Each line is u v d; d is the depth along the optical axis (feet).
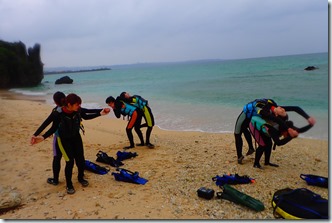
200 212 13.93
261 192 16.24
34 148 25.61
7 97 97.60
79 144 17.28
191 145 26.66
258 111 18.47
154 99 66.74
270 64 268.41
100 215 13.83
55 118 16.08
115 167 20.98
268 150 20.45
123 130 35.06
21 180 18.58
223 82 109.29
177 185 17.33
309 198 13.28
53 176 18.61
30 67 185.16
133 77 226.79
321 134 29.55
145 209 14.33
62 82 194.49
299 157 22.84
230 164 21.02
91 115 17.80
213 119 40.37
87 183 17.58
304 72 131.95
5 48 177.47
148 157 23.12
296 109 17.75
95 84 163.02
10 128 34.14
